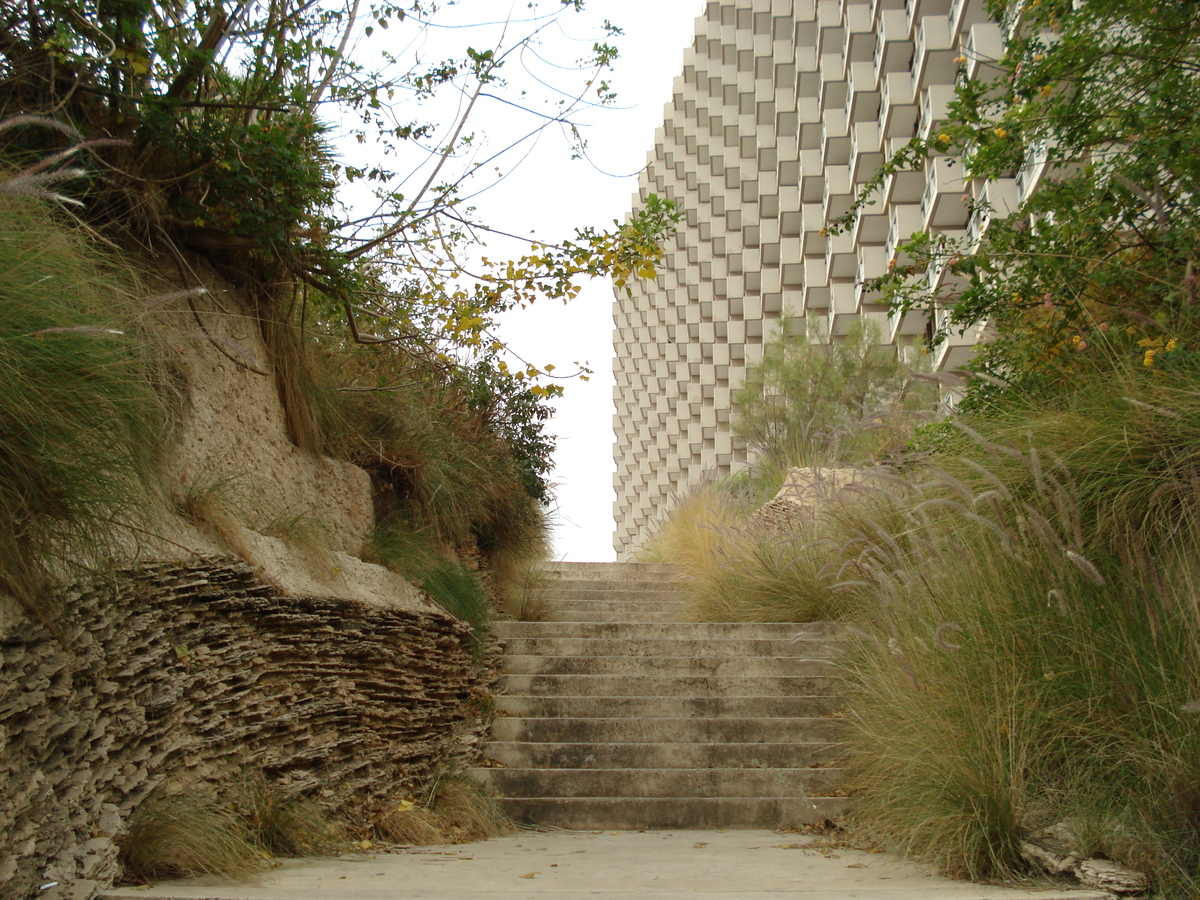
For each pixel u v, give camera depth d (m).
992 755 3.41
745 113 32.25
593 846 4.24
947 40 16.53
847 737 5.28
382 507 6.08
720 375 35.75
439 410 7.03
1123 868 2.94
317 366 5.57
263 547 4.16
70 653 2.70
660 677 6.49
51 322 2.68
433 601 5.62
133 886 2.67
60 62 3.90
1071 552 3.40
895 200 18.55
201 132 4.29
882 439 7.59
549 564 9.77
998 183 13.45
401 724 4.75
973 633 3.94
